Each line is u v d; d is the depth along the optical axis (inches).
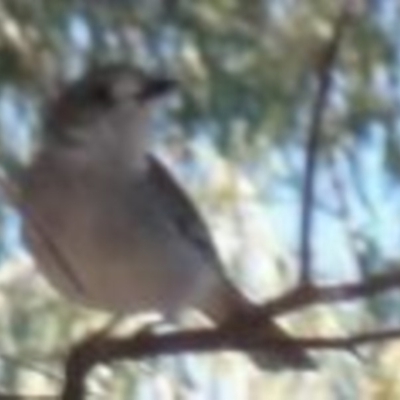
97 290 410.6
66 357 351.9
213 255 426.9
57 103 419.2
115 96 412.2
